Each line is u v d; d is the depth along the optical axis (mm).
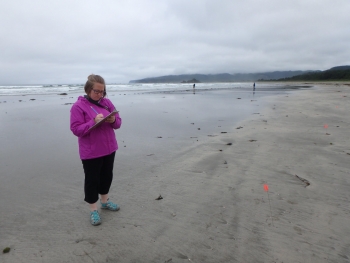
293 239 2680
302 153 5539
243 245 2611
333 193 3664
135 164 5090
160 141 6922
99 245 2646
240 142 6621
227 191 3832
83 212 3318
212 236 2768
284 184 4012
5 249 2527
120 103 18031
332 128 8109
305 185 3953
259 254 2477
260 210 3266
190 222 3047
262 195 3670
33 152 5969
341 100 17875
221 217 3135
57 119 10789
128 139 7160
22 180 4332
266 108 14109
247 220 3053
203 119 10586
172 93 33062
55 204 3521
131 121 10172
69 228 2951
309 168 4645
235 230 2863
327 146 6035
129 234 2832
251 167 4781
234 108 14391
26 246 2625
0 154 5793
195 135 7613
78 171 4777
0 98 23203
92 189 3033
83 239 2748
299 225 2920
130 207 3436
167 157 5516
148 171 4711
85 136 2928
